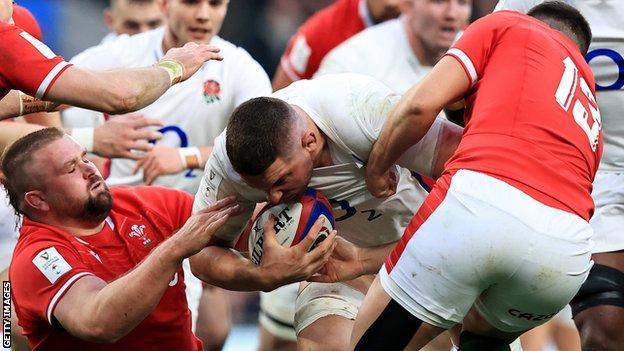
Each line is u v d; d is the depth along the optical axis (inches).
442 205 430.0
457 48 446.3
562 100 441.4
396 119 435.5
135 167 681.6
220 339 715.4
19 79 448.5
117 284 445.7
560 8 482.3
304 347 501.0
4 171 483.2
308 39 806.5
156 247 465.7
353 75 460.4
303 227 446.9
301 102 446.3
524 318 453.4
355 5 805.9
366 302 452.8
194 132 698.8
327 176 458.3
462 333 488.4
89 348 478.3
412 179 484.1
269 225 447.8
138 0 832.9
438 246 427.5
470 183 426.0
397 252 442.9
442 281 430.0
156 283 441.1
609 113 544.7
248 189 444.5
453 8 712.4
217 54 488.1
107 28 1120.8
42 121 667.4
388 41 739.4
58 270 463.2
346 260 485.1
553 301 440.1
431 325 440.1
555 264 427.2
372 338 447.8
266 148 420.2
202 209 447.8
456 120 525.3
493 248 421.7
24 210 482.6
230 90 696.4
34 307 464.4
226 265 462.6
